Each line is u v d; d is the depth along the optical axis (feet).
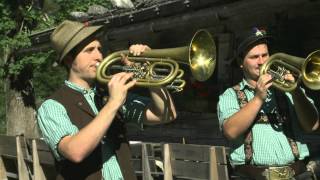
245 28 24.29
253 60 11.62
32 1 37.96
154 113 10.41
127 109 10.54
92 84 10.19
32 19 37.81
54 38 9.96
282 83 10.97
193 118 31.04
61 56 9.94
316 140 20.15
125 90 9.32
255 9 21.61
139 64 9.86
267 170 11.46
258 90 10.83
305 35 22.47
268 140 11.51
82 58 9.86
